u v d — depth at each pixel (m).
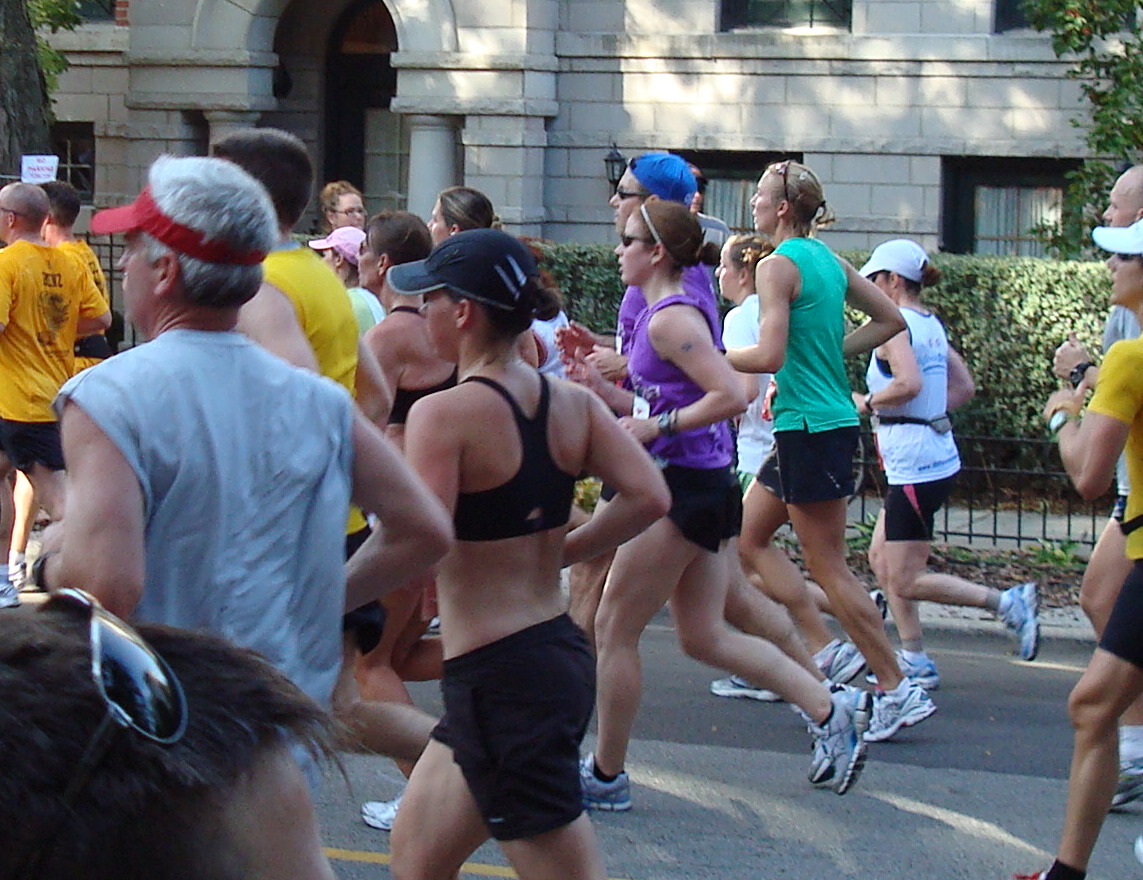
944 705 10.14
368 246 8.57
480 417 5.03
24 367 11.58
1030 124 21.19
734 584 8.53
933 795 8.29
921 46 21.38
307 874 1.86
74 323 11.87
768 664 7.82
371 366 6.12
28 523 12.52
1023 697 10.40
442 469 4.98
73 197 12.05
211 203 3.91
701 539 7.39
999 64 21.19
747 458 10.73
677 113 22.25
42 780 1.65
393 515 4.30
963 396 10.38
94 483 3.72
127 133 23.48
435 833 5.34
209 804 1.75
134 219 3.97
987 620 12.30
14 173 18.30
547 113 22.14
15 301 11.41
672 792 8.24
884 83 21.62
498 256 5.08
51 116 21.05
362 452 4.24
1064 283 16.03
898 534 10.30
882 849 7.48
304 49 24.55
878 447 10.38
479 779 5.09
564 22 22.39
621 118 22.39
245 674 1.86
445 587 5.15
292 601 4.07
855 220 21.88
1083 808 6.31
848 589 9.09
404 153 24.91
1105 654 6.23
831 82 21.80
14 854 1.65
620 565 7.44
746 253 10.48
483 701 5.05
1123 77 18.20
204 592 3.86
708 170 22.66
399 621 6.95
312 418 4.09
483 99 21.89
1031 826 7.84
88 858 1.67
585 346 8.21
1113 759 6.30
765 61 21.92
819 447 8.76
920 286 10.20
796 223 8.87
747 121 22.06
